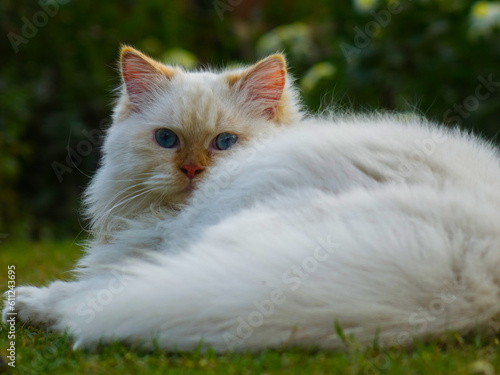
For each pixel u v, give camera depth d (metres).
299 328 2.32
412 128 3.27
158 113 3.49
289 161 2.96
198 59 9.97
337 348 2.32
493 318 2.39
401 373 2.09
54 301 3.27
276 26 10.37
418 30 7.42
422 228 2.42
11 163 7.93
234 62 9.55
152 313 2.42
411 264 2.34
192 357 2.32
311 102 7.77
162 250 3.23
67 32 8.66
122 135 3.55
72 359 2.44
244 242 2.48
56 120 8.52
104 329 2.52
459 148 3.17
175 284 2.42
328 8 8.63
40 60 8.61
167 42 9.49
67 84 8.62
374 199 2.56
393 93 7.58
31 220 8.39
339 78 7.86
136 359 2.34
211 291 2.37
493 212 2.54
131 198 3.49
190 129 3.38
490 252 2.40
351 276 2.33
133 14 9.29
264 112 3.67
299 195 2.76
